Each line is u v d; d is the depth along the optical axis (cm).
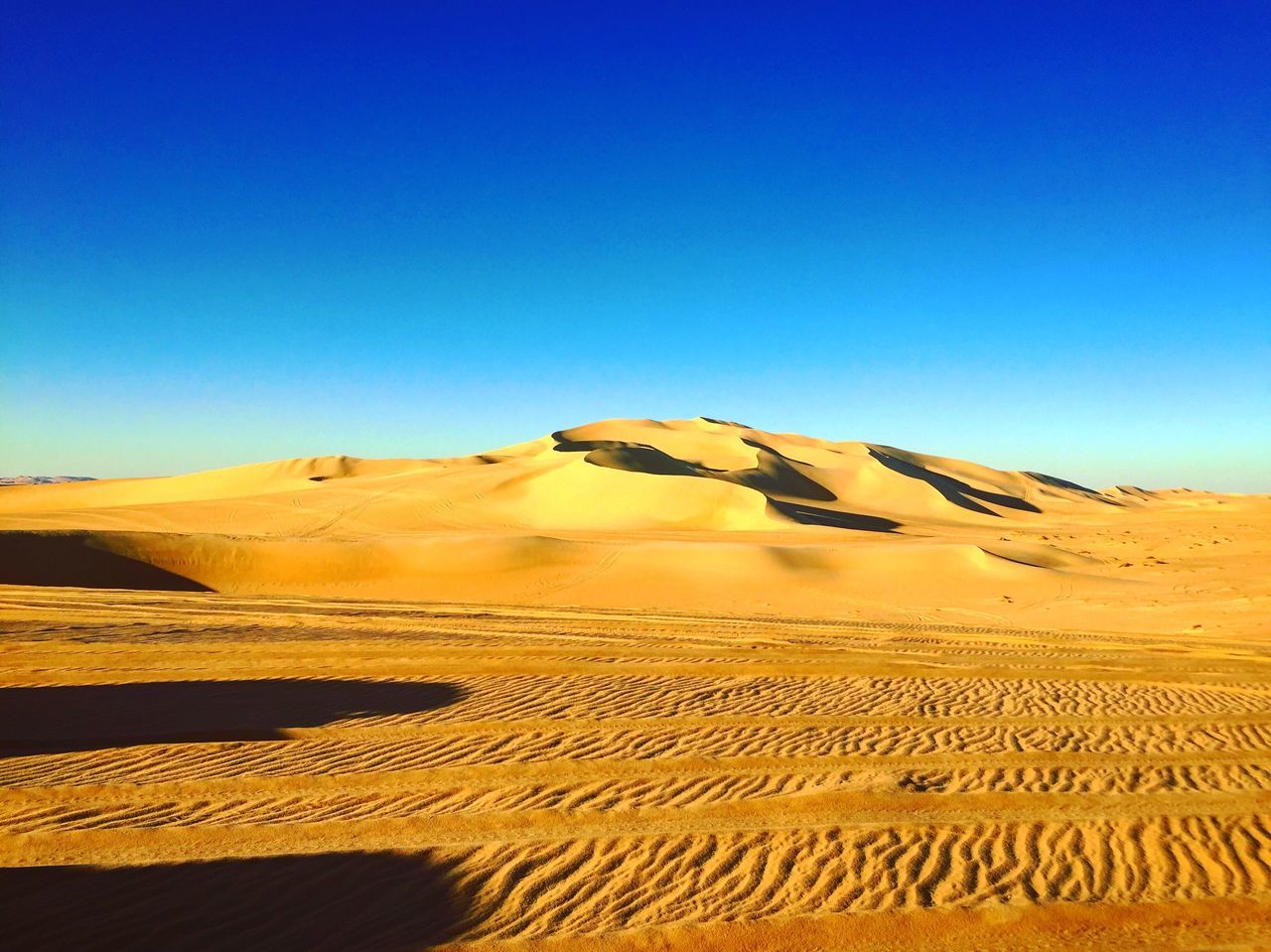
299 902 554
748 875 605
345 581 3506
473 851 634
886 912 559
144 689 1116
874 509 8650
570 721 984
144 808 705
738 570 3394
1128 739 961
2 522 5850
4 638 1455
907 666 1413
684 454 10700
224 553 3647
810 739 934
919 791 768
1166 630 2373
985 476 13512
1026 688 1242
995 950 527
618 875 602
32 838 641
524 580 3403
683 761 842
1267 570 3625
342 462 10519
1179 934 549
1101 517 8681
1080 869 630
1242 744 945
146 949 492
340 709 1032
